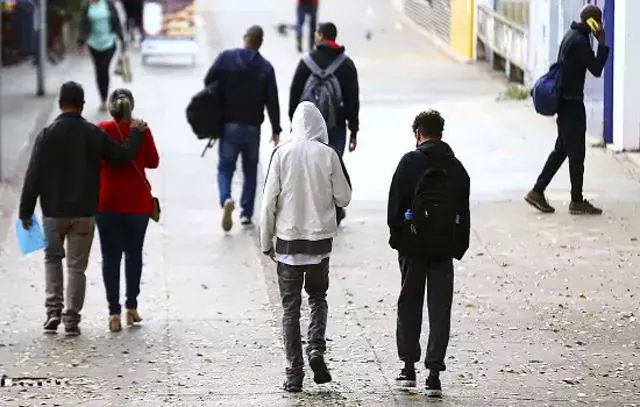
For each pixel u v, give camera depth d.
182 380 26.39
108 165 30.06
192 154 51.03
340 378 26.22
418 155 24.42
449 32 82.06
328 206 25.02
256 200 44.06
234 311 32.06
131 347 29.02
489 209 41.00
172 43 74.62
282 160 24.88
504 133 53.06
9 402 24.83
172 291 33.88
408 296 25.03
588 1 50.22
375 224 39.94
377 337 29.31
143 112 59.69
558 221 39.34
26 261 37.38
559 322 30.09
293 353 25.23
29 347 29.06
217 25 91.31
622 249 36.22
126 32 84.81
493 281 33.56
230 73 39.03
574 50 38.19
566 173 45.75
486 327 29.75
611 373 26.34
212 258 37.16
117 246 30.39
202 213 42.56
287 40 85.25
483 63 75.31
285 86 66.62
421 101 61.75
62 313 30.42
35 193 29.55
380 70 73.38
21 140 55.28
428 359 24.75
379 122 56.25
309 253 24.84
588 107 51.16
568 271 34.31
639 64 47.25
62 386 26.03
